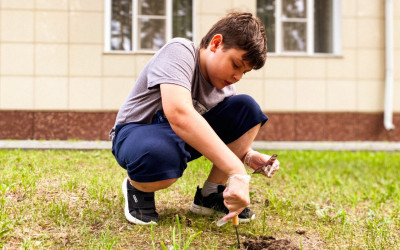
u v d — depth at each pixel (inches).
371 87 285.4
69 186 112.1
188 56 75.6
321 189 137.7
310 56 280.4
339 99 283.4
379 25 284.8
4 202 95.3
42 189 110.3
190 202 106.3
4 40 267.1
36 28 268.5
